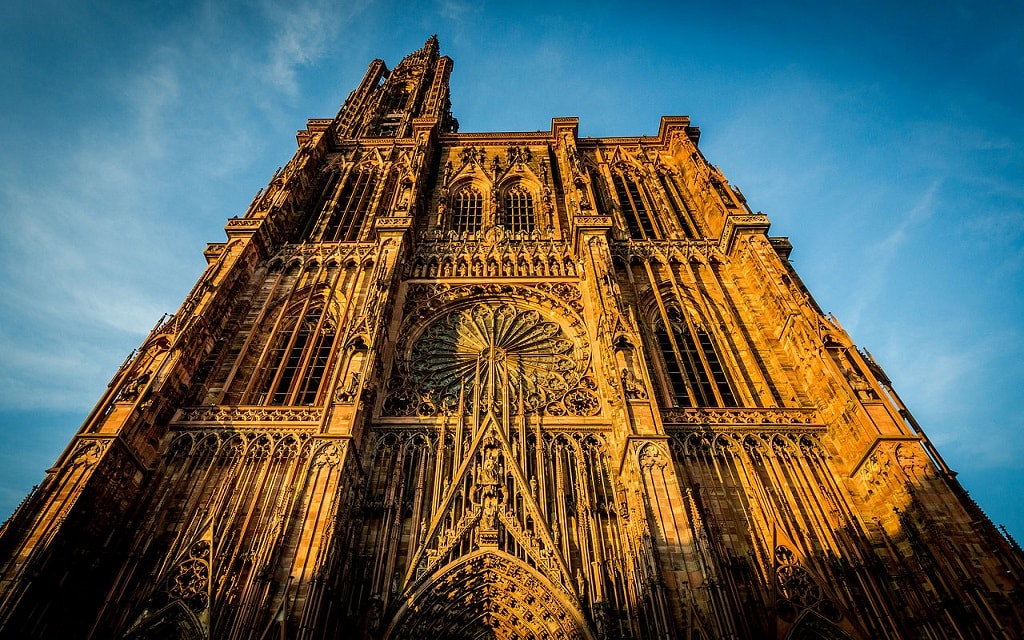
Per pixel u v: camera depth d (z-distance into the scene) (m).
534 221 49.19
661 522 22.84
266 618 20.61
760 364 34.28
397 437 29.52
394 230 41.28
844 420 28.03
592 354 34.34
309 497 23.75
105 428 25.59
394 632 22.17
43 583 20.64
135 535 24.47
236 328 36.12
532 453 29.00
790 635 22.33
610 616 22.62
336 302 38.75
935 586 21.45
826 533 25.42
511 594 24.14
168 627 22.23
